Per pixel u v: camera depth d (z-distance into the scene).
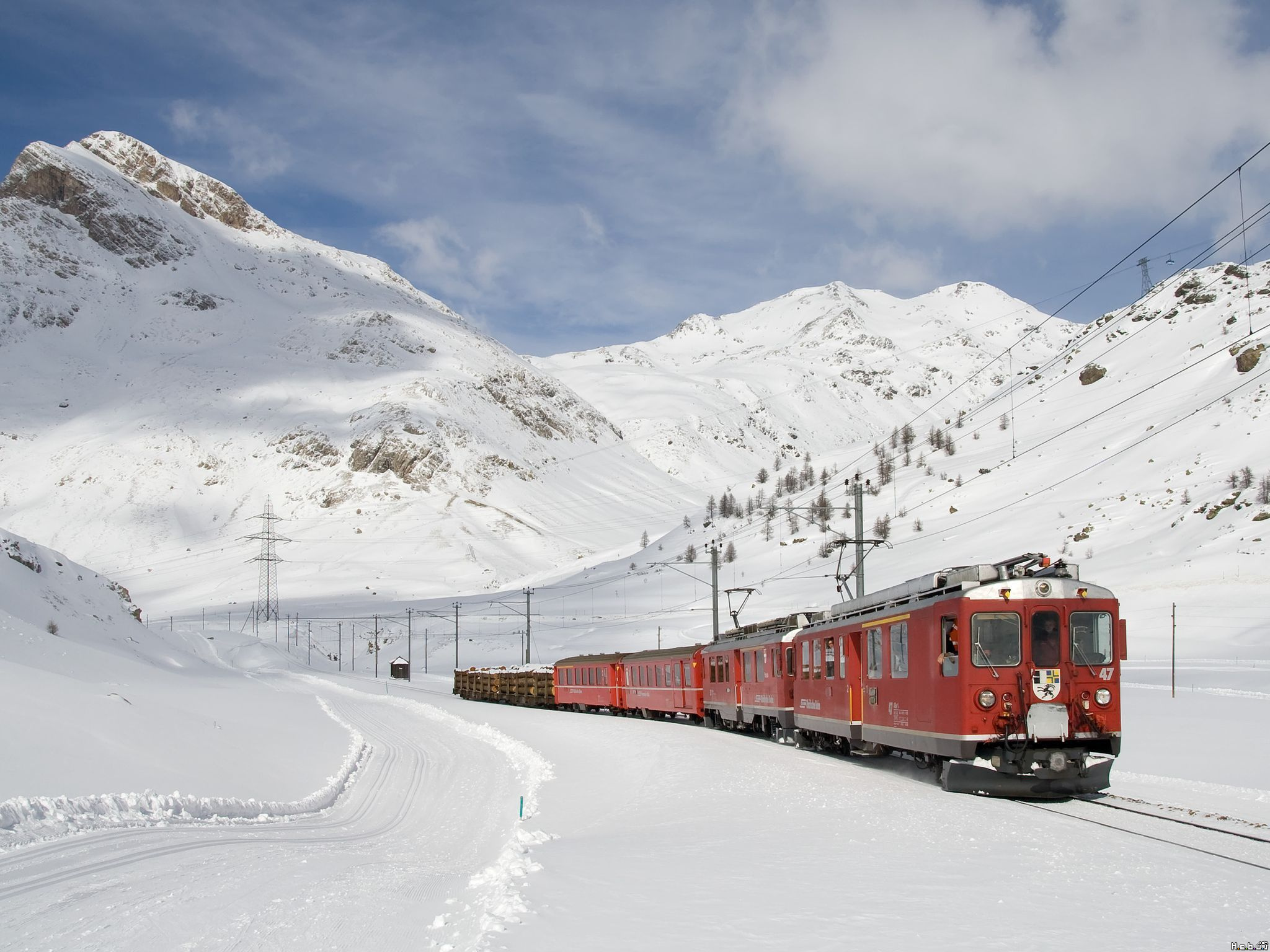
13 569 65.44
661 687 49.81
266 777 28.16
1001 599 19.86
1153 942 8.98
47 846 17.19
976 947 8.94
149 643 76.88
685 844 15.16
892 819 16.41
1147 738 28.06
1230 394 112.88
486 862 18.03
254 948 11.07
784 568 119.88
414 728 52.12
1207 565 76.25
